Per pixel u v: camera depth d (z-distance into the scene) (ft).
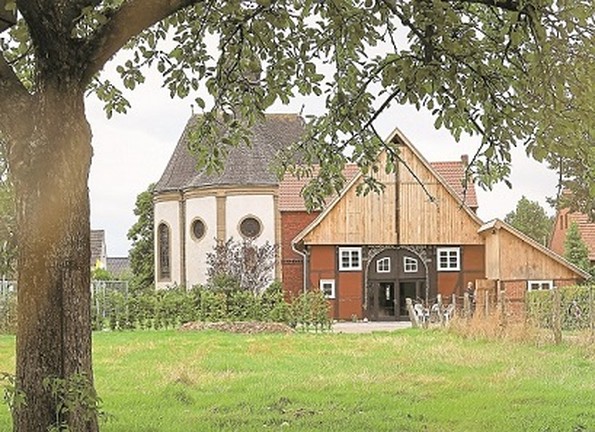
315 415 39.63
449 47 26.91
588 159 26.08
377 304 170.09
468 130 31.78
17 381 23.84
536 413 39.47
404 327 138.72
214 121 34.78
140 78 33.94
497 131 29.04
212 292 138.10
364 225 170.40
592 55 24.62
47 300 23.73
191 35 33.19
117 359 71.26
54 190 23.79
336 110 34.73
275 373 58.70
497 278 155.33
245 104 34.73
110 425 36.37
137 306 128.98
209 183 191.62
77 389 23.21
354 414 39.83
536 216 332.80
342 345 86.43
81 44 24.34
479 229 169.17
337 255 170.30
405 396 45.73
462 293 169.07
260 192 188.34
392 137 171.22
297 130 212.84
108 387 51.13
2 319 113.70
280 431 35.22
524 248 155.63
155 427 36.27
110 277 248.32
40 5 23.48
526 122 27.30
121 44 24.68
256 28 31.04
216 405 43.34
